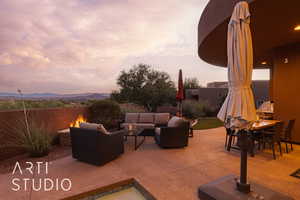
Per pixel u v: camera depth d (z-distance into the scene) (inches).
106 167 119.2
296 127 171.8
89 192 88.8
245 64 74.5
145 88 400.8
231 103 77.1
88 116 254.1
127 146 174.4
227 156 140.5
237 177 98.3
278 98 184.5
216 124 314.3
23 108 169.0
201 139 199.8
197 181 98.0
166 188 90.4
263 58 246.1
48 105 211.2
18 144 148.7
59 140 185.3
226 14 115.0
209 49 196.7
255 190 83.7
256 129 132.2
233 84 78.5
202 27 167.3
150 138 213.3
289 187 89.9
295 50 170.4
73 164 126.1
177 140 162.7
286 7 99.5
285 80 178.4
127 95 404.8
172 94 416.8
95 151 121.4
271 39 159.9
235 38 77.5
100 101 265.0
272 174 105.1
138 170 113.7
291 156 137.9
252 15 109.7
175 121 171.9
